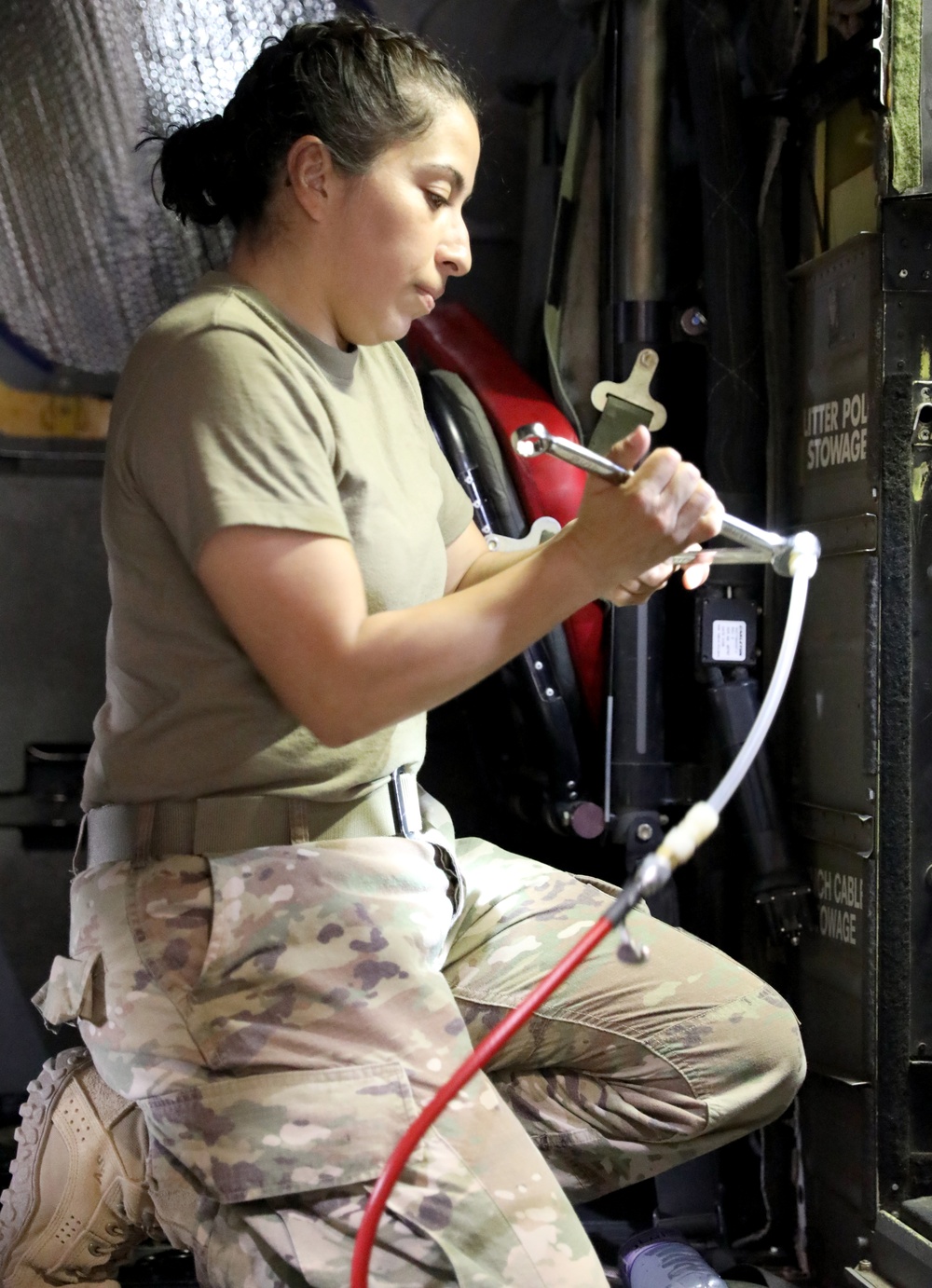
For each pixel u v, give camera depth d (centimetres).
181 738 135
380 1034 129
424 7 230
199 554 123
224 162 142
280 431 125
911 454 183
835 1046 194
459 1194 124
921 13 180
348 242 136
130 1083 131
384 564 139
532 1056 163
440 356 219
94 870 140
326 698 121
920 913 183
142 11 217
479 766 240
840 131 200
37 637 225
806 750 203
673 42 212
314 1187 124
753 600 208
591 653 210
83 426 225
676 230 216
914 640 183
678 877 220
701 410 215
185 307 136
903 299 183
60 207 221
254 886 132
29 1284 153
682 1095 158
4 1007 224
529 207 240
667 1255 175
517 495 209
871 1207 183
